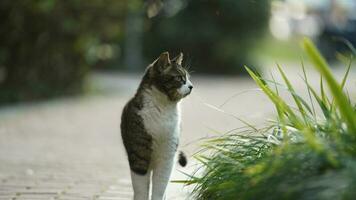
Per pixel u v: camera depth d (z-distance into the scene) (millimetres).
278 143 5168
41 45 17516
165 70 5844
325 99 5234
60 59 18047
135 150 5844
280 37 41031
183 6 28656
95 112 14898
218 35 28672
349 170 3904
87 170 8117
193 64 29125
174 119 5863
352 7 35781
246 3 28188
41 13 16766
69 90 18234
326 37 31656
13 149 9641
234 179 4949
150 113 5754
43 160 8789
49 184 7199
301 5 25859
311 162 4211
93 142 10555
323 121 5180
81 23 17438
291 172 4254
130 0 17656
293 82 23031
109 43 19469
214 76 28312
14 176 7613
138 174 5887
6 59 17203
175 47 29125
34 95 17031
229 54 29078
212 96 18938
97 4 17219
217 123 13148
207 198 5488
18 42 17250
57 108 15391
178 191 6555
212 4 28312
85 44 18125
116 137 11172
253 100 18375
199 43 28859
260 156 5203
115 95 18922
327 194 3814
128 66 28406
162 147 5852
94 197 6598
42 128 12047
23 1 16344
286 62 32812
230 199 4730
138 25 27438
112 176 7770
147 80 5879
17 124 12469
